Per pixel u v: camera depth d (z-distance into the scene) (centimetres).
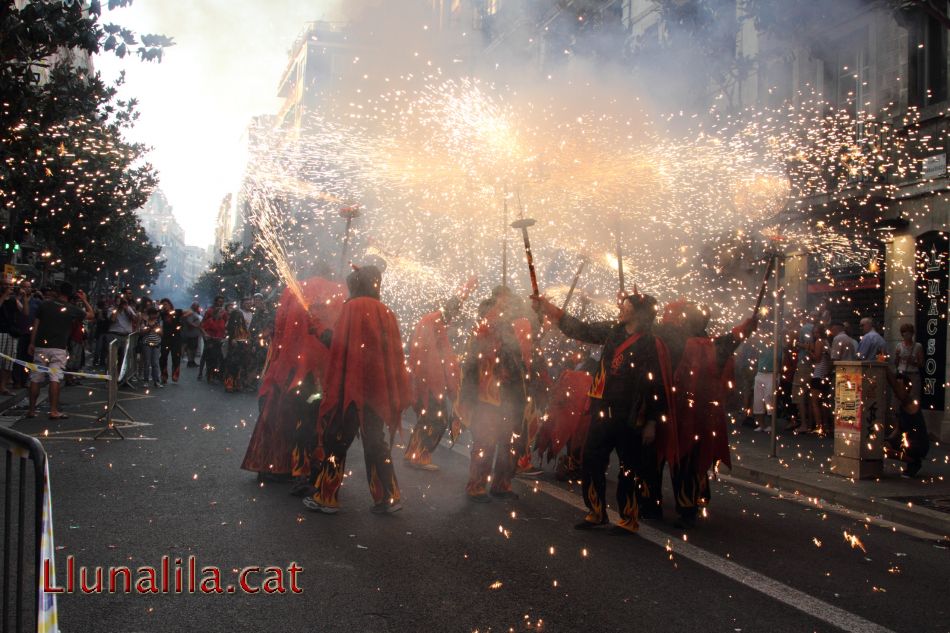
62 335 1203
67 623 403
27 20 954
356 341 643
